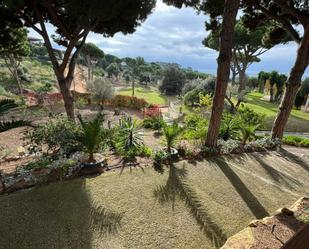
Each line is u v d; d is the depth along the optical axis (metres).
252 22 8.01
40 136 4.80
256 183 4.54
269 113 17.56
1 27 7.58
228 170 4.95
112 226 2.96
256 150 6.56
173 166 4.82
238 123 7.27
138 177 4.21
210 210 3.51
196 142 6.30
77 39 7.24
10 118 9.03
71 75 7.77
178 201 3.65
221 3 6.41
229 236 3.03
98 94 15.36
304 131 14.94
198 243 2.86
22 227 2.75
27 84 21.30
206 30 9.20
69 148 4.73
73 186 3.68
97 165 4.30
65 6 6.35
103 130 4.75
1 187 3.48
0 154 5.39
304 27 6.22
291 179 4.94
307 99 22.31
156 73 41.41
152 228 3.01
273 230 2.76
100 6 5.74
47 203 3.21
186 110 15.80
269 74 30.52
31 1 6.65
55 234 2.72
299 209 3.27
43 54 39.84
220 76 5.39
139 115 13.23
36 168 3.99
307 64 6.60
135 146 5.48
